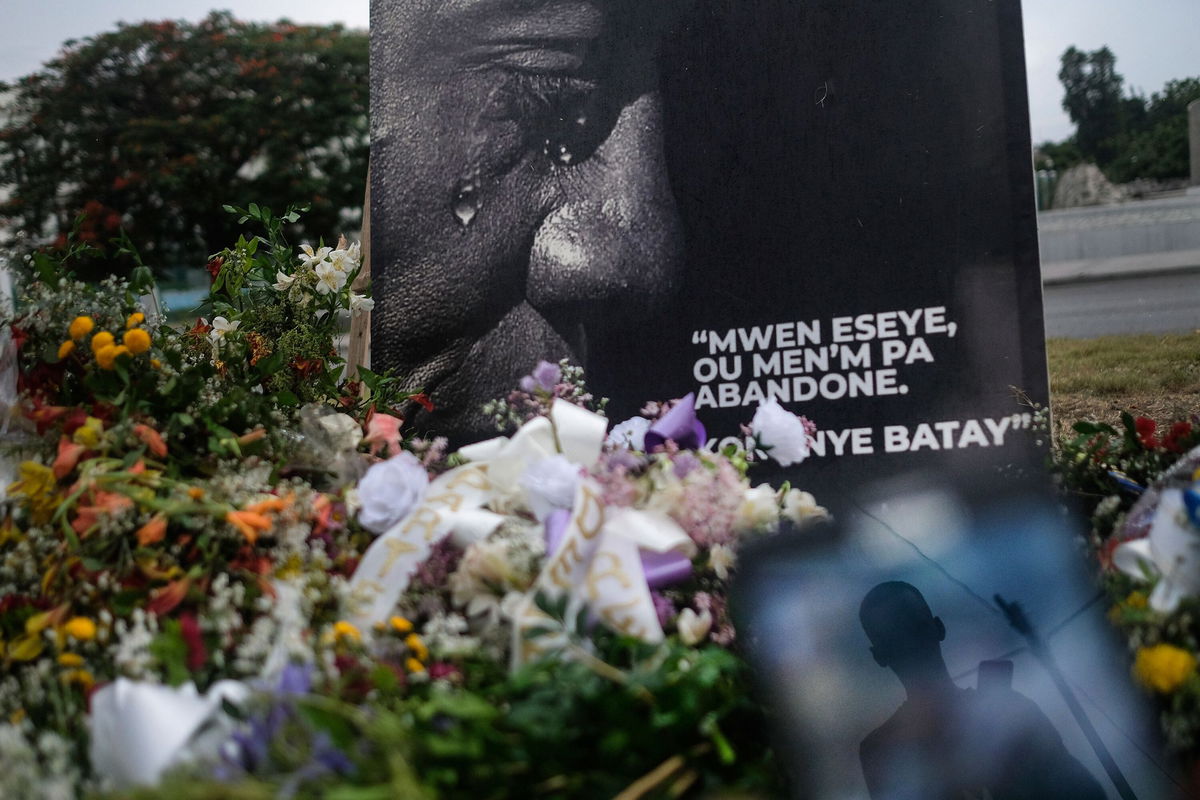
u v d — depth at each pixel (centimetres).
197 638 145
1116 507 216
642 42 279
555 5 287
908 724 202
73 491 182
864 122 257
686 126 274
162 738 130
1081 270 651
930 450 249
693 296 272
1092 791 185
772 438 206
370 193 314
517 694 142
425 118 300
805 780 198
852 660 212
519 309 290
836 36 260
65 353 213
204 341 270
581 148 284
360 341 339
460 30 297
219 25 1370
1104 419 388
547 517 173
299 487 195
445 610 177
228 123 1299
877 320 254
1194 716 156
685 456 185
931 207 251
